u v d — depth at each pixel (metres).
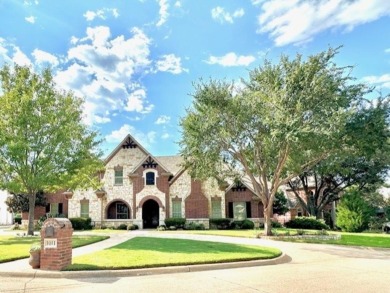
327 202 47.06
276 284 9.75
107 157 41.06
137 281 10.20
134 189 39.56
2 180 24.98
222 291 8.90
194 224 37.66
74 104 27.30
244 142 27.38
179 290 9.02
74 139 26.86
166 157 45.44
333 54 24.81
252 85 27.41
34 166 25.20
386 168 42.75
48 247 11.39
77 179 27.53
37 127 24.72
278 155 26.97
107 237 24.34
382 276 11.15
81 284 9.83
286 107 24.52
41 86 25.70
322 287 9.41
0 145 23.86
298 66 24.88
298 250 18.78
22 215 41.66
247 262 13.21
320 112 23.81
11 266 12.02
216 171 28.88
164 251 15.35
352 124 24.33
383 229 39.53
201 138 26.39
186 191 39.16
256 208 39.22
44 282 10.12
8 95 24.25
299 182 49.44
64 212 41.22
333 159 29.64
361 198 36.97
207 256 13.70
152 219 41.75
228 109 25.81
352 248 20.23
